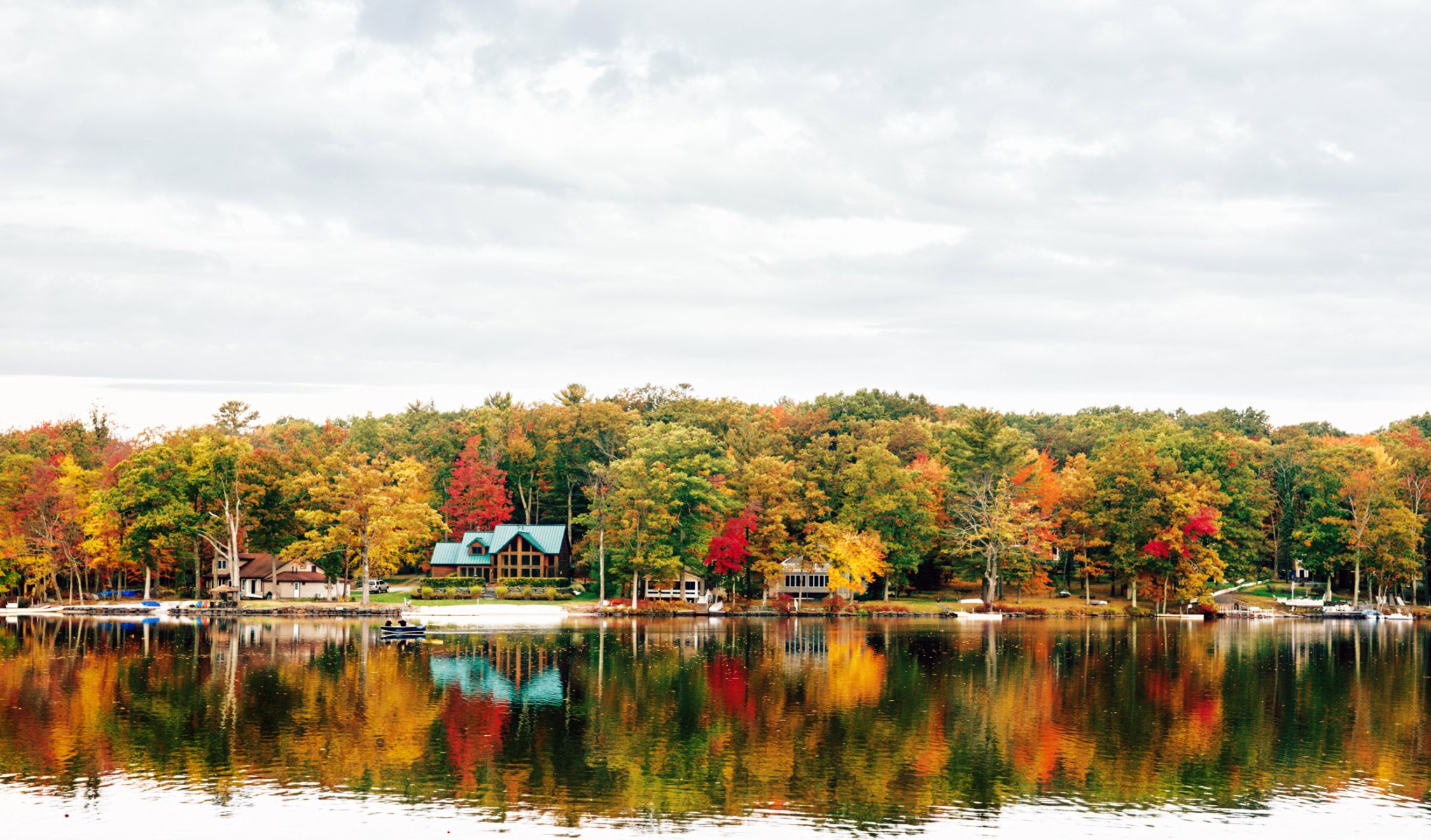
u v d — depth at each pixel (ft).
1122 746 162.40
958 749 159.22
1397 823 125.49
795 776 143.13
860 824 124.26
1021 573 426.10
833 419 613.11
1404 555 431.02
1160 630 355.77
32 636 306.35
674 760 150.92
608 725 173.47
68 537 421.18
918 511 432.25
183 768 143.74
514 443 538.47
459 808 127.85
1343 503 450.71
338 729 168.25
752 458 476.13
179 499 407.44
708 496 416.26
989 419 444.14
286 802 129.39
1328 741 166.30
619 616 405.18
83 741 159.22
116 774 140.77
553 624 364.17
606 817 125.49
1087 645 298.76
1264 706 196.44
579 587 470.39
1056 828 123.13
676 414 566.36
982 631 342.85
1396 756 156.97
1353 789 139.54
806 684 217.56
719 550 417.49
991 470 442.09
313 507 428.15
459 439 560.20
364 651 269.23
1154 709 191.72
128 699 192.85
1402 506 433.07
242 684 211.41
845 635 326.03
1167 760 153.99
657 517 410.31
